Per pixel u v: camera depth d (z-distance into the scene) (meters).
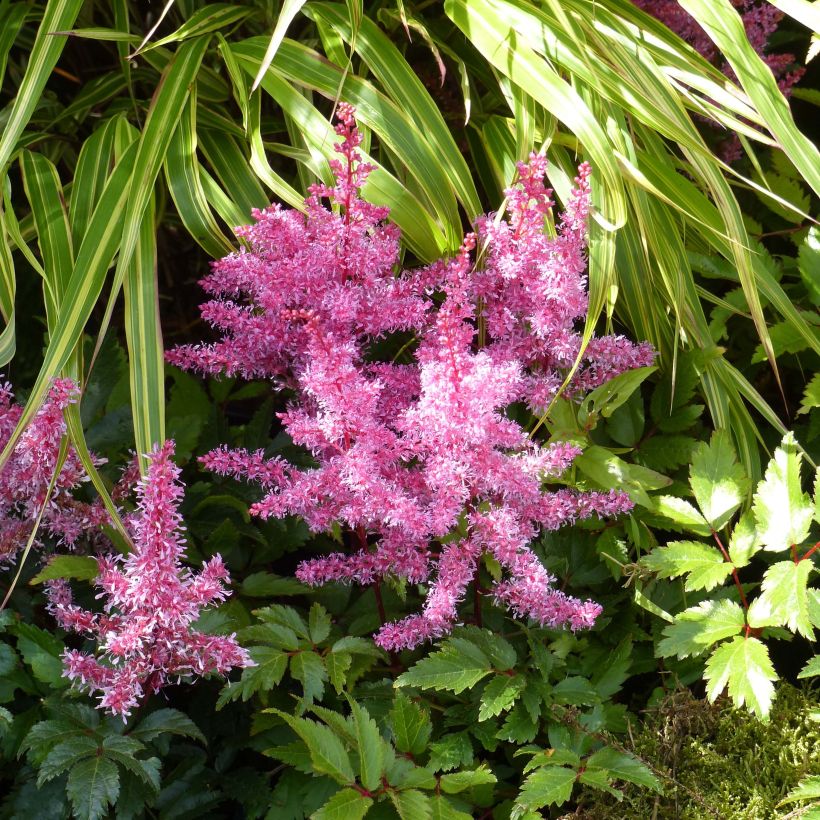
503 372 0.97
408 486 1.01
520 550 1.00
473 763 1.03
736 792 0.99
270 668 0.99
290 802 0.98
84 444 1.00
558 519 1.02
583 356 1.08
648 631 1.10
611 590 1.11
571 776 0.96
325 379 0.96
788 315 1.12
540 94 1.08
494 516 0.98
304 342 1.06
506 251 1.04
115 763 0.95
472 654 1.01
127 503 1.05
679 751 1.02
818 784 0.95
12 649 1.00
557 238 1.03
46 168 1.13
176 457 1.12
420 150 1.10
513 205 1.03
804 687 1.04
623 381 1.08
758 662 0.99
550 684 1.04
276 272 1.03
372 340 1.09
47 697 0.99
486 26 1.12
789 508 1.03
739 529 1.05
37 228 1.10
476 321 1.09
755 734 1.02
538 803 0.95
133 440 1.11
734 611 1.03
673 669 1.07
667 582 1.10
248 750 1.06
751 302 1.08
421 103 1.12
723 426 1.11
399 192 1.09
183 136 1.12
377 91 1.11
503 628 1.09
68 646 1.06
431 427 0.97
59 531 1.03
